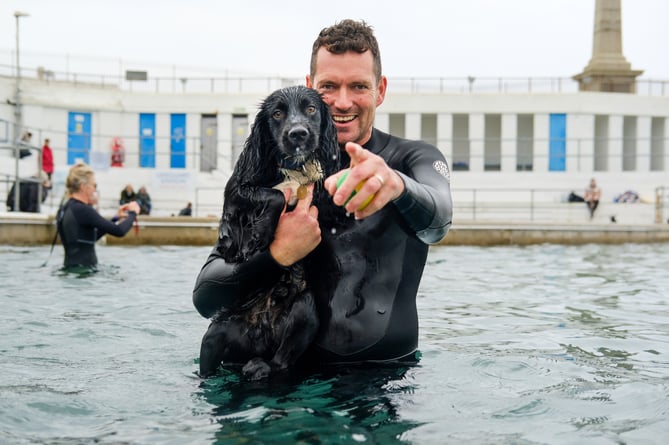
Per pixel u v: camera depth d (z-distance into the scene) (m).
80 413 3.56
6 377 4.30
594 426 3.39
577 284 9.78
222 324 4.25
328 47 4.47
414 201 3.54
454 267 12.45
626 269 12.12
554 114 32.41
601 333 5.95
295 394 3.80
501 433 3.27
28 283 8.91
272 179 4.24
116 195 29.14
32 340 5.48
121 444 3.11
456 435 3.22
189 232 18.53
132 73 33.38
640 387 4.10
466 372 4.39
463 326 6.31
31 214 16.45
